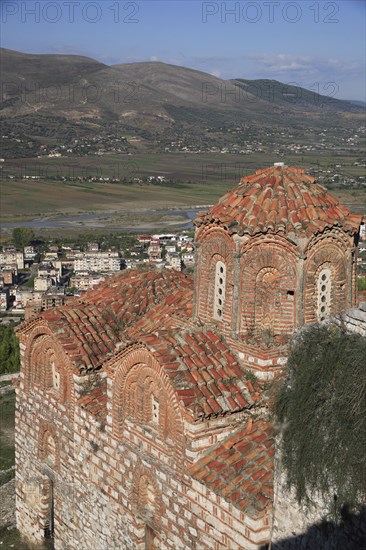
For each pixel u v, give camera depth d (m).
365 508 13.05
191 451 17.45
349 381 13.73
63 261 186.75
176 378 17.89
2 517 27.98
